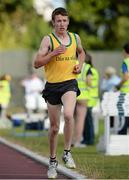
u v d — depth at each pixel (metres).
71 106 20.52
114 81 45.84
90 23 102.44
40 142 35.50
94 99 34.25
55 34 20.77
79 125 32.62
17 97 74.00
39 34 93.69
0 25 92.19
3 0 92.38
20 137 39.53
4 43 91.31
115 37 103.00
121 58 77.06
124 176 21.20
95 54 77.00
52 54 20.30
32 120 41.53
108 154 28.70
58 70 20.55
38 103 55.53
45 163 25.09
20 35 92.94
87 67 31.95
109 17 102.44
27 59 76.38
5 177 21.41
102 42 102.00
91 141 34.28
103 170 22.81
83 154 28.98
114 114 28.53
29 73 76.12
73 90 20.59
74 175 21.31
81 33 101.19
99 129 47.41
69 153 21.27
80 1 99.69
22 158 27.94
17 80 75.38
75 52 20.75
